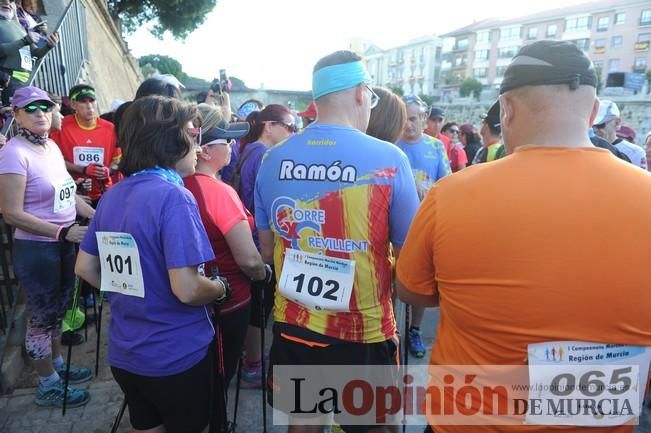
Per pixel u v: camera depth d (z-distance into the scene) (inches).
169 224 63.7
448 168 141.5
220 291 72.3
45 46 181.9
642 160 161.8
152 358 66.9
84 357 132.9
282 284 70.7
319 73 68.9
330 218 66.6
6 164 101.3
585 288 39.4
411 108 135.7
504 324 42.2
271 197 71.6
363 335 68.4
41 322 108.9
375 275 67.9
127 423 105.1
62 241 112.7
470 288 43.9
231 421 105.7
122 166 68.9
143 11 999.6
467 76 2854.3
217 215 82.8
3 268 123.7
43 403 109.9
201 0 984.9
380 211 66.2
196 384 71.1
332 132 67.4
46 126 108.4
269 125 136.9
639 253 39.1
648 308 39.6
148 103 68.2
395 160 66.5
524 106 44.9
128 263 65.8
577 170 41.8
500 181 43.3
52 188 109.0
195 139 72.4
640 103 1422.2
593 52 2217.0
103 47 573.3
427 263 50.3
